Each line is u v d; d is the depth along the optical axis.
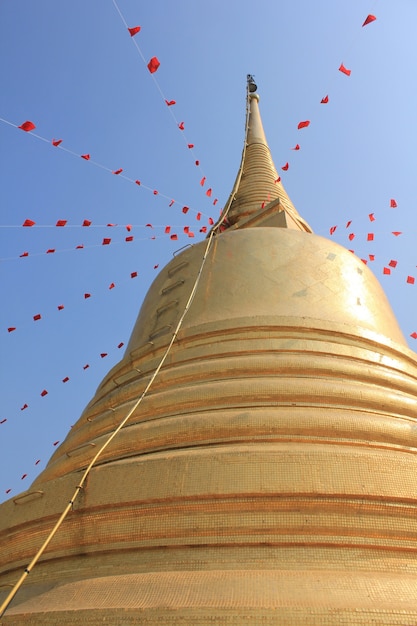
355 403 11.44
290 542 8.38
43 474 12.68
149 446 10.81
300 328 13.61
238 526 8.57
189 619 6.76
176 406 11.69
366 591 7.28
